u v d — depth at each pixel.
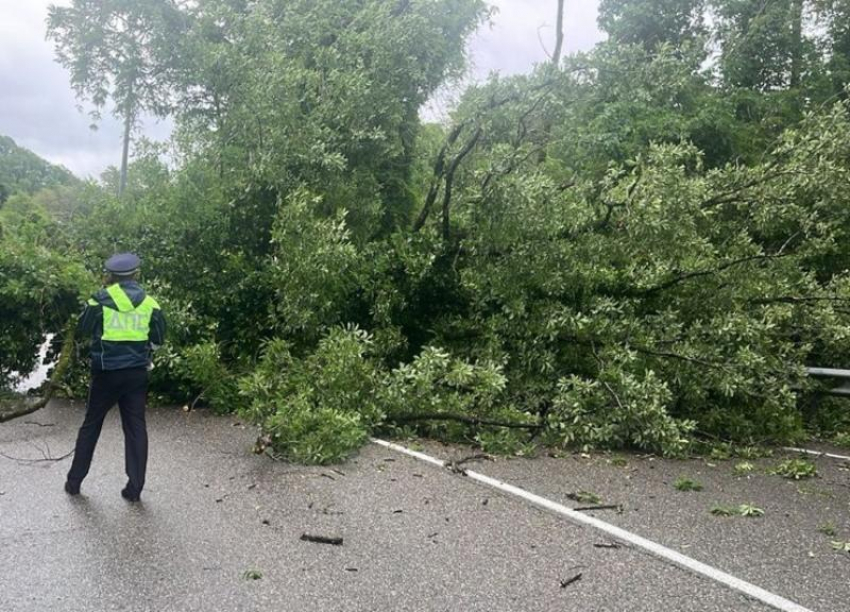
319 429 6.08
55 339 8.49
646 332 8.03
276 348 7.46
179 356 7.82
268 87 8.53
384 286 8.40
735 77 18.45
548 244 8.05
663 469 6.23
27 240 8.25
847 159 8.54
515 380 7.91
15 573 3.63
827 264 10.42
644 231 7.62
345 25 10.20
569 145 8.97
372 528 4.38
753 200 8.39
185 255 8.80
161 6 10.55
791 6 18.47
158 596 3.41
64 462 5.68
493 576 3.71
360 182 9.31
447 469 5.77
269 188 8.61
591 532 4.39
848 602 3.48
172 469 5.56
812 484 5.88
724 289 8.31
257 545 4.06
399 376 7.08
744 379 7.57
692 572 3.81
